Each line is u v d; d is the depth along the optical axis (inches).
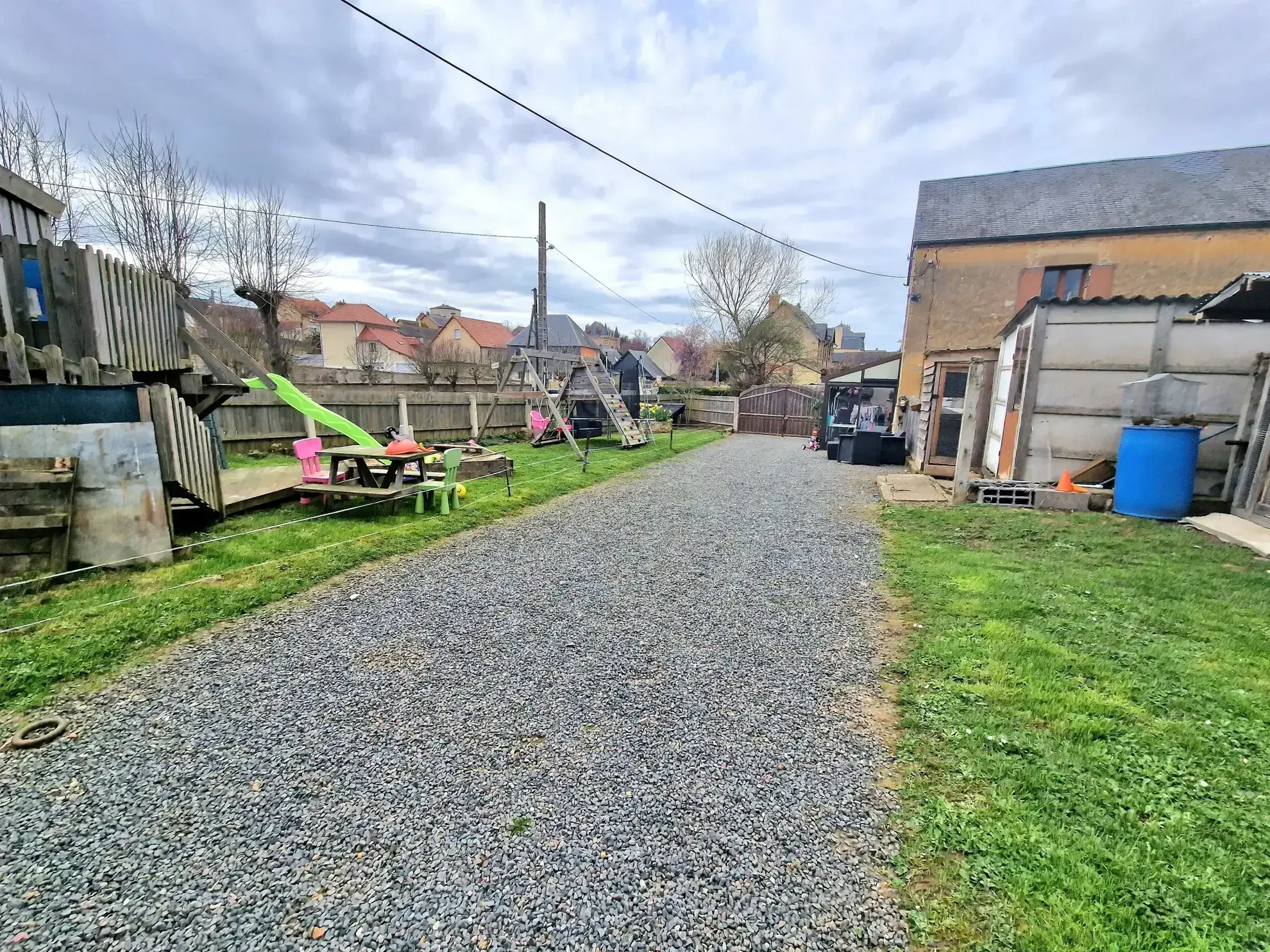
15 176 251.4
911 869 71.1
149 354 214.1
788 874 71.2
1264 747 90.9
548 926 64.5
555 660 128.4
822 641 138.3
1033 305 285.6
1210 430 259.4
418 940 62.7
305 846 75.5
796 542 228.1
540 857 74.0
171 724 102.3
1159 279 510.6
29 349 165.0
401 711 107.7
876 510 287.6
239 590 160.7
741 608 159.8
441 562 199.2
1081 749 91.7
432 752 95.6
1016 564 188.2
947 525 243.9
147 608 145.4
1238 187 521.0
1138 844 72.1
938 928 63.0
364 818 80.6
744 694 114.3
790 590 173.8
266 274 608.4
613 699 112.3
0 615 138.9
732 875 71.3
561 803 84.0
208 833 77.5
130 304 203.3
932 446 402.6
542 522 259.6
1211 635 131.7
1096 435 283.0
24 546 160.1
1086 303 276.8
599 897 68.2
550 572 189.2
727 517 273.7
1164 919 61.7
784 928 64.1
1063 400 286.8
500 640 138.6
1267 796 80.3
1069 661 121.0
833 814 81.3
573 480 363.9
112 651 125.8
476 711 108.0
